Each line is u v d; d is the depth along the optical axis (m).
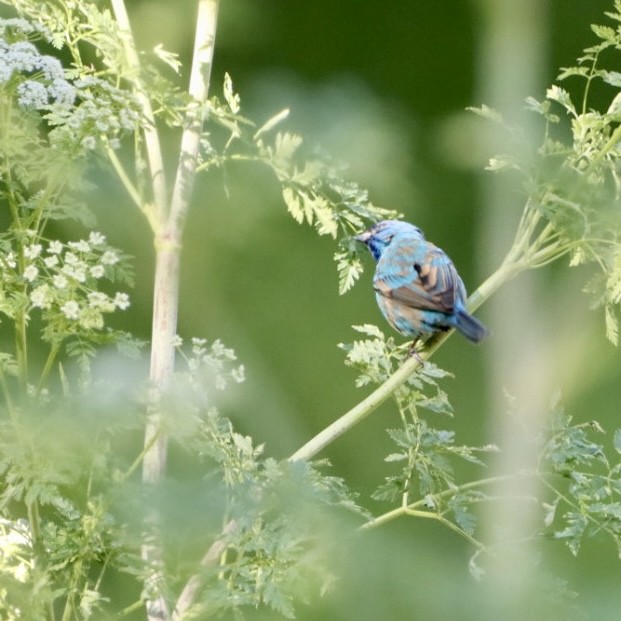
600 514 9.34
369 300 20.64
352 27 23.05
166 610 8.91
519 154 10.10
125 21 10.41
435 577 5.59
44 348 13.73
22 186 9.45
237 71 21.73
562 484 11.12
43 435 7.04
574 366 17.84
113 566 8.67
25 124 8.88
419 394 10.32
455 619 5.44
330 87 15.04
